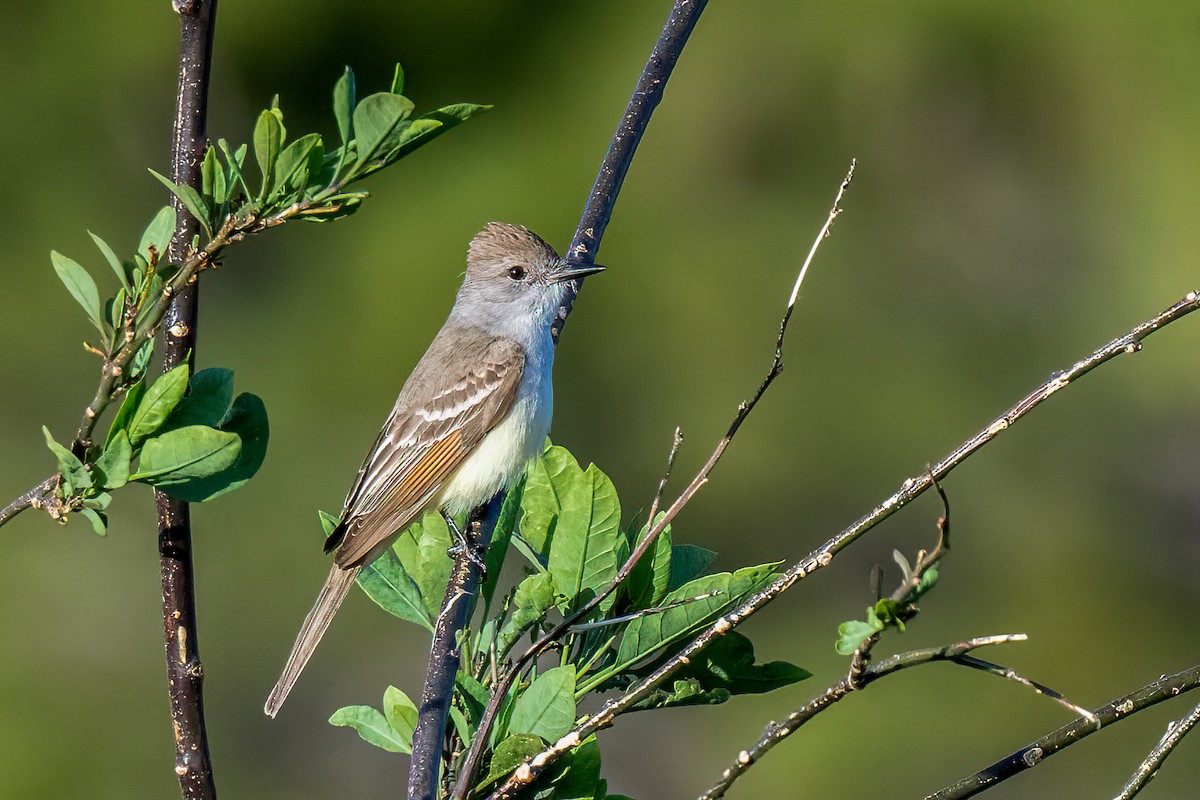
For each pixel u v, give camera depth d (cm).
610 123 1429
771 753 1408
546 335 774
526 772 403
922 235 1455
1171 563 1427
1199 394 1420
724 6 1456
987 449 1445
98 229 1424
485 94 1459
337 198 390
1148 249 1427
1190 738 1373
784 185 1448
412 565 520
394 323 1402
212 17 439
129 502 1431
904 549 1445
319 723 1409
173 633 443
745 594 446
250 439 423
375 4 1434
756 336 1421
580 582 465
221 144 393
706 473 418
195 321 441
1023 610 1413
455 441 740
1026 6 1426
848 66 1434
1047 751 389
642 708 445
